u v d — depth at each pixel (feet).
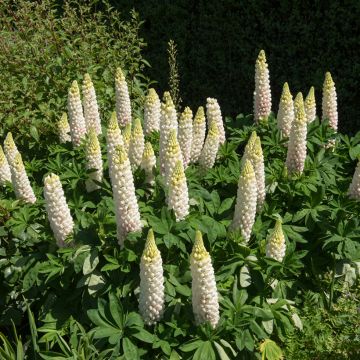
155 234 4.70
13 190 5.61
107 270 4.74
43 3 7.88
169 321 4.47
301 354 4.79
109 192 5.38
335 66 8.66
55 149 6.05
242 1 9.17
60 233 4.88
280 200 5.53
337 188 5.61
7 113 7.22
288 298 5.14
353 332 4.89
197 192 5.27
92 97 6.09
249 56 9.43
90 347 4.44
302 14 8.73
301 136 5.43
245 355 4.60
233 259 4.79
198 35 9.84
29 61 7.41
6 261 5.38
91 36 7.91
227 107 9.97
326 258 5.42
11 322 5.45
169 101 5.27
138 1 10.19
